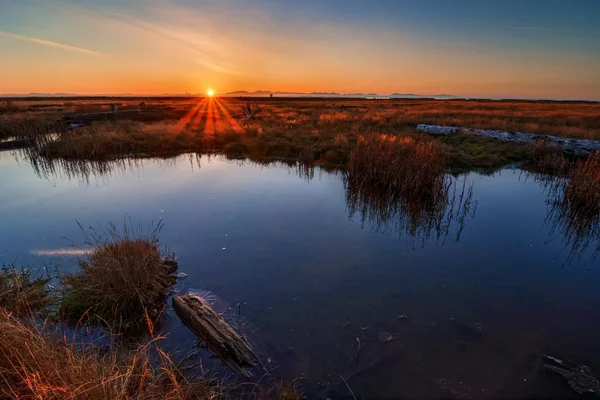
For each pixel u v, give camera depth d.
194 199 8.48
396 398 3.06
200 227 6.71
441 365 3.43
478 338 3.79
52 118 20.89
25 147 14.97
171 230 6.54
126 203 8.11
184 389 2.85
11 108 28.64
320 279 4.95
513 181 10.62
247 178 10.70
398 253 5.83
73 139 14.02
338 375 3.29
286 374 3.27
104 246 4.73
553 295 4.62
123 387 2.32
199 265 5.25
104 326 3.83
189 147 15.48
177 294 4.49
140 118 22.50
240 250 5.78
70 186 9.57
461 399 3.05
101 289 4.04
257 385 3.10
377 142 11.11
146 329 3.84
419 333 3.87
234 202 8.30
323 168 12.03
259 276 4.98
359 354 3.55
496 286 4.84
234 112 30.30
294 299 4.46
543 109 37.91
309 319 4.07
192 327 3.82
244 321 4.00
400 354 3.56
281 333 3.83
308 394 3.07
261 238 6.28
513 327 3.97
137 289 4.05
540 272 5.24
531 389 3.14
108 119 21.14
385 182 9.38
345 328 3.93
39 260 5.23
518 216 7.68
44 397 2.15
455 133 16.36
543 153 12.79
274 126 19.55
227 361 3.37
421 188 8.87
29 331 2.69
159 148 14.94
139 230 6.46
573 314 4.21
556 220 7.43
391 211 8.00
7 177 10.59
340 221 7.25
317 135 16.34
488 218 7.57
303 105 46.72
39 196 8.61
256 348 3.57
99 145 13.43
